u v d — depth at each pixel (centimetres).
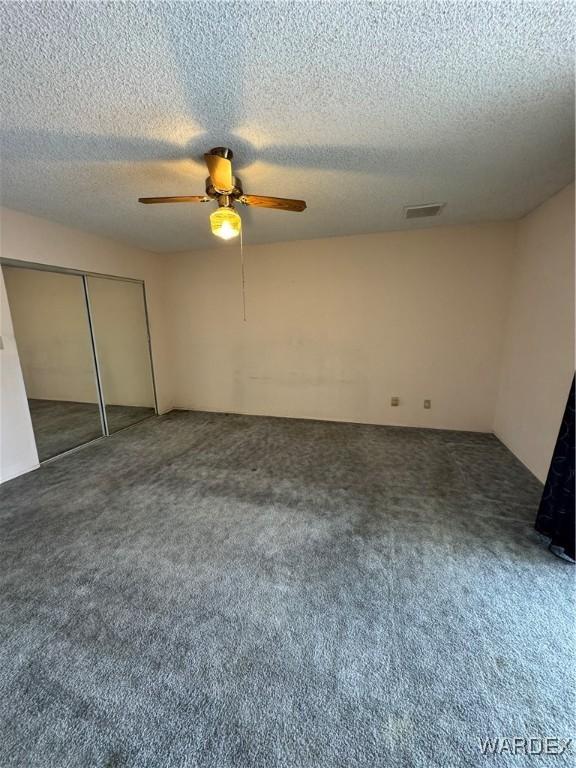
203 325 467
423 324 383
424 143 184
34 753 105
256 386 461
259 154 194
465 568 181
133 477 290
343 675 127
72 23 106
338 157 199
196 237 375
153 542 205
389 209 293
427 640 141
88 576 177
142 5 100
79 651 137
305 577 176
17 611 156
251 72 129
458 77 133
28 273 311
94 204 268
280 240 402
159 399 475
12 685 124
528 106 152
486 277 354
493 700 118
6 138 172
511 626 147
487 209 296
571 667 129
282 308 428
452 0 100
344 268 395
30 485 276
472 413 388
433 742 107
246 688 123
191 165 204
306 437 379
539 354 281
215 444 363
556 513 196
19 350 319
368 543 202
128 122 161
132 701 119
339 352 417
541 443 274
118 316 409
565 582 171
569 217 240
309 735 109
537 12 104
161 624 149
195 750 106
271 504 246
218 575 178
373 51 119
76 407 383
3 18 103
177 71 127
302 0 100
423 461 313
